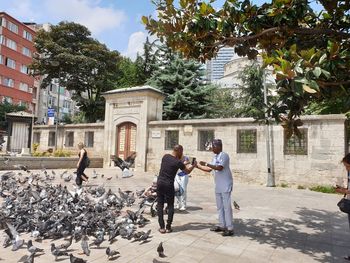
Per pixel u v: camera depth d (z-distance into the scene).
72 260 4.45
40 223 5.88
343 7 5.34
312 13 5.44
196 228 6.96
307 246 6.03
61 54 30.52
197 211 8.74
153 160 19.08
